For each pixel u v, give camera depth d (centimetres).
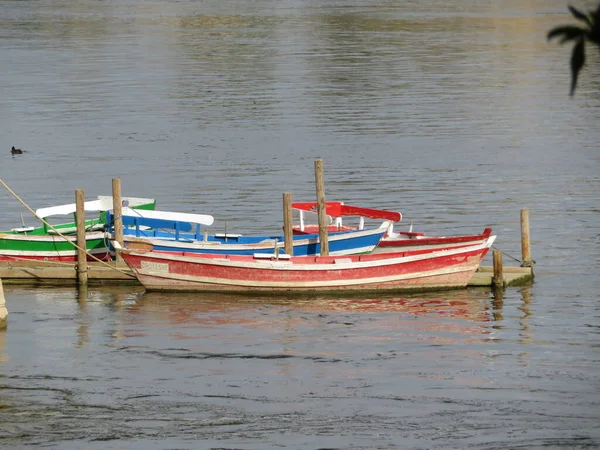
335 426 5903
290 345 7312
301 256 8662
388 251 9200
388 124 16738
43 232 9681
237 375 6725
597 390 6372
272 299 8506
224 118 17412
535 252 9725
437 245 9138
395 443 5666
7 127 16812
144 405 6247
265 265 8550
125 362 6994
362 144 15162
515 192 12181
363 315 8006
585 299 8312
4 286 8994
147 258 8662
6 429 5903
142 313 8138
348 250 9056
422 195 12106
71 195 12469
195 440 5750
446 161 13962
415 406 6162
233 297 8569
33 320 7988
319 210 8850
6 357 7112
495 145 15025
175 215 9256
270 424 5950
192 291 8700
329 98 19338
